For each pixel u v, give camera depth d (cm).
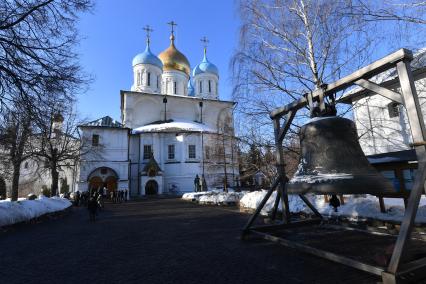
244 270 428
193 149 4569
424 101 1139
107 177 4094
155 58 5581
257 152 1540
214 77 6075
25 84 899
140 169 4438
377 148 1388
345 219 774
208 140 4603
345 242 547
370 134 1404
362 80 450
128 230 974
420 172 361
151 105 5272
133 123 5066
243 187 3950
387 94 411
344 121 468
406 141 1273
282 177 673
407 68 389
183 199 3089
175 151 4581
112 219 1423
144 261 515
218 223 1023
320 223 723
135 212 1800
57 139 3002
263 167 1622
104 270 468
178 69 5950
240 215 1272
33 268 504
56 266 511
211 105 5619
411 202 351
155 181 4291
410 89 380
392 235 591
